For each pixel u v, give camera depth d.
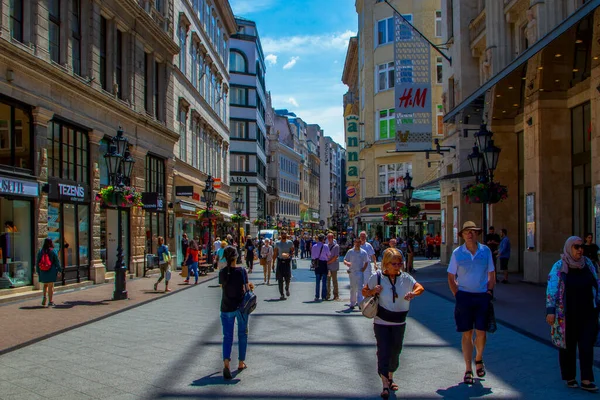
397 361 6.54
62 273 18.47
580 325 6.64
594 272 6.73
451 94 30.03
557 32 12.78
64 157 18.91
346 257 14.30
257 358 8.46
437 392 6.59
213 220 33.88
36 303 15.16
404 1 46.34
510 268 23.73
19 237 16.28
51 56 18.11
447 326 11.41
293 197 110.19
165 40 28.28
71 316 12.72
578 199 18.06
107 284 21.00
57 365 8.09
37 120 16.83
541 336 9.83
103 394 6.58
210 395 6.50
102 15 22.08
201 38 38.81
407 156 46.31
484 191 15.82
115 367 7.96
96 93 20.38
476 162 16.12
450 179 28.25
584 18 11.74
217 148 45.31
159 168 28.61
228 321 7.45
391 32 47.78
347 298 16.83
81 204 20.09
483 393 6.53
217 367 7.92
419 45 27.88
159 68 28.91
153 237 27.75
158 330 11.15
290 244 16.94
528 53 14.45
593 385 6.58
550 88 17.61
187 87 34.16
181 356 8.68
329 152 157.38
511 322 11.34
